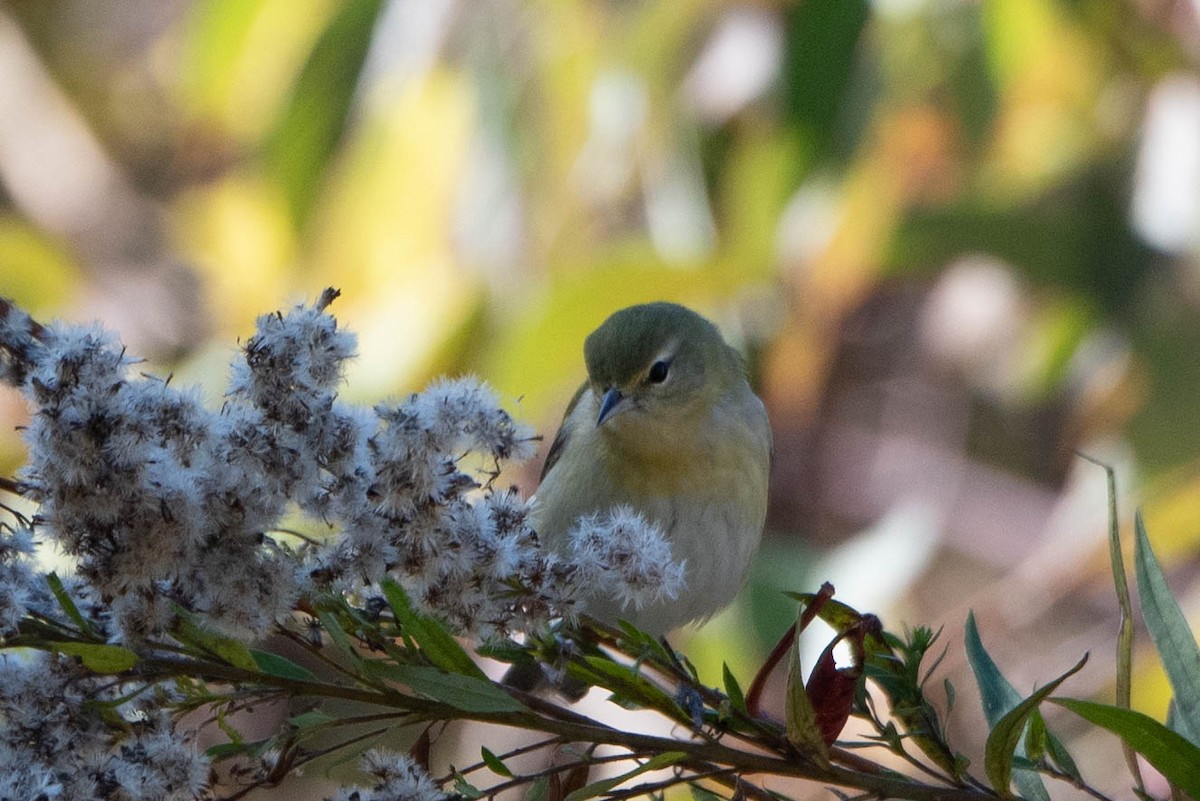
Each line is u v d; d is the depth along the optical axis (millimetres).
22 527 4508
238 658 4445
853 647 4750
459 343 10961
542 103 11000
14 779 4082
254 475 4340
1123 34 12281
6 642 4242
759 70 11594
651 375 8438
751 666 10672
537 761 10438
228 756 4406
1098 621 12469
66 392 4156
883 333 14398
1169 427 11836
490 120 11047
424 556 4402
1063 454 13836
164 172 15250
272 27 11500
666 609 8391
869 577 11430
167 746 4215
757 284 11250
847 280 12039
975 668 5262
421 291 10977
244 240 11617
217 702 4512
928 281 14414
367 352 10898
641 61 11094
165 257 14188
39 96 15430
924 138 12188
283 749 4516
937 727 4973
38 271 12672
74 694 4348
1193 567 12234
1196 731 4918
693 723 4637
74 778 4152
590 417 8859
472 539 4434
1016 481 13844
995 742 4465
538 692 7801
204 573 4332
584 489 8578
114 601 4293
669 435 8430
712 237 11336
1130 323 12484
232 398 4461
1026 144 12695
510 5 11000
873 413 14148
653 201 11195
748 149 11430
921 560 11562
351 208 11289
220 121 13078
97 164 15094
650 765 4473
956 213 12234
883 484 13891
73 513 4195
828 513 13883
